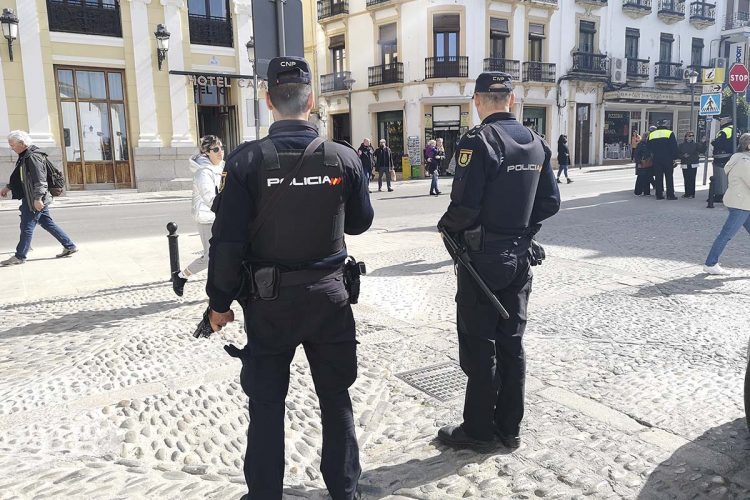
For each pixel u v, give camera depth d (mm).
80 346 4633
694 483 2645
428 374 3984
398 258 7875
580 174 25656
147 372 4086
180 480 2791
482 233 2768
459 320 2920
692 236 8844
